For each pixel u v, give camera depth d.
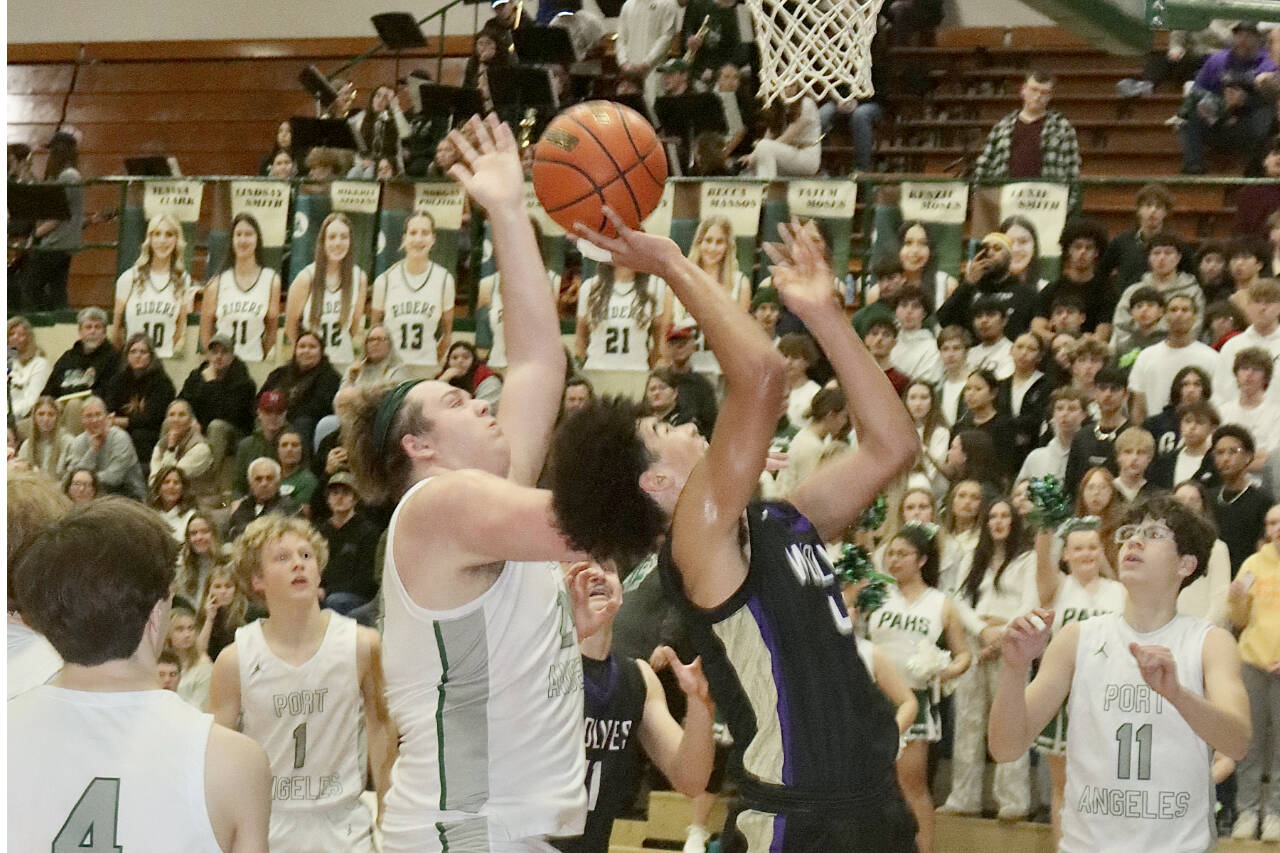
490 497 3.01
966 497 8.12
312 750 5.50
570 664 3.40
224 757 2.73
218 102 17.81
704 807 7.70
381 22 13.89
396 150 12.80
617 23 15.51
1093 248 8.89
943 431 8.74
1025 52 14.79
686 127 11.33
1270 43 10.53
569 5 14.06
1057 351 8.65
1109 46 4.12
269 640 5.57
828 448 8.55
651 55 12.91
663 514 2.94
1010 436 8.62
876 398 3.60
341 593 9.02
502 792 3.22
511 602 3.22
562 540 2.91
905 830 3.32
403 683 3.27
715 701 3.40
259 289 10.47
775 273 3.66
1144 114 14.10
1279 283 8.16
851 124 13.34
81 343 10.84
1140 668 4.23
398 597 3.20
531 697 3.25
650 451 3.39
